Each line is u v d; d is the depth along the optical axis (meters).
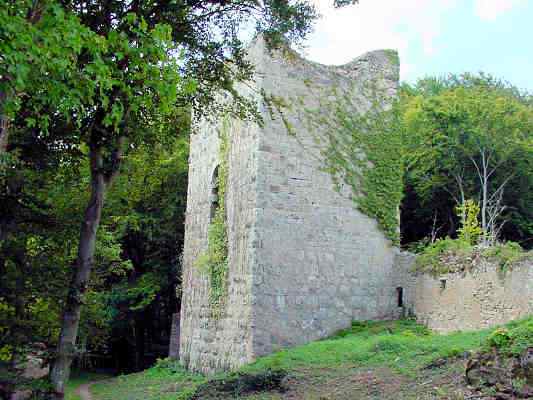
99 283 17.83
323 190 19.17
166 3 11.86
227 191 20.56
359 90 20.50
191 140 25.19
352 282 19.02
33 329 13.24
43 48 7.74
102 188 11.88
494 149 26.20
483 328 15.37
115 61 10.42
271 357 15.99
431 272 17.81
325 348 15.66
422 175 28.61
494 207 26.47
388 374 12.54
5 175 11.79
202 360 21.17
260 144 18.55
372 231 19.72
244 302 18.14
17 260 13.34
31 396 10.51
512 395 9.92
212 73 13.55
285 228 18.42
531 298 14.07
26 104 10.72
